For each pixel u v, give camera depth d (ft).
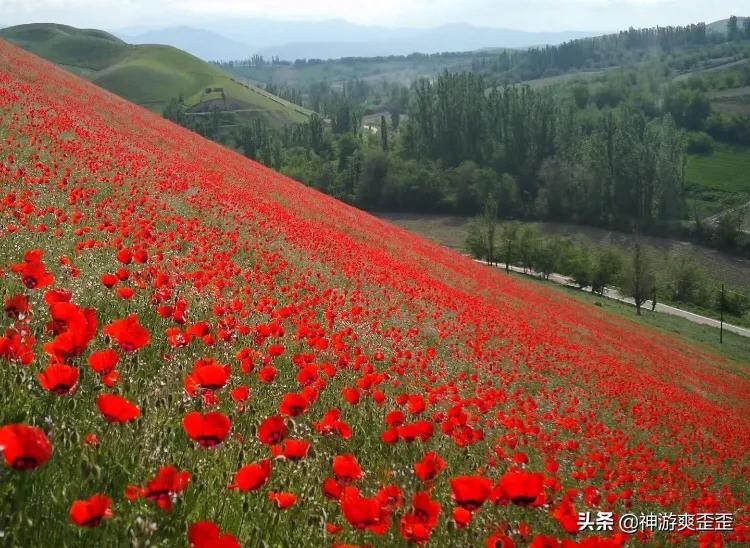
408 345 45.60
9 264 23.63
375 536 12.84
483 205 421.59
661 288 306.35
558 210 420.36
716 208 457.68
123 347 11.91
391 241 107.65
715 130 608.19
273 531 11.32
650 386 75.66
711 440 61.87
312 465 14.88
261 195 87.45
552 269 295.69
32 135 55.62
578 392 58.44
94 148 61.57
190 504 10.96
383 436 17.12
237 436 14.67
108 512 8.02
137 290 25.80
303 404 14.65
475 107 487.20
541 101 479.41
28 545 8.42
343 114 622.13
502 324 70.28
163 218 45.39
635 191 406.21
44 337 15.87
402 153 510.99
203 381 12.53
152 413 13.35
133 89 648.79
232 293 34.47
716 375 122.31
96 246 29.99
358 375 28.81
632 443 52.01
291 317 34.63
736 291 318.65
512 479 12.10
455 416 21.83
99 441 10.92
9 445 7.46
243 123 631.15
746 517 40.42
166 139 100.27
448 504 16.84
